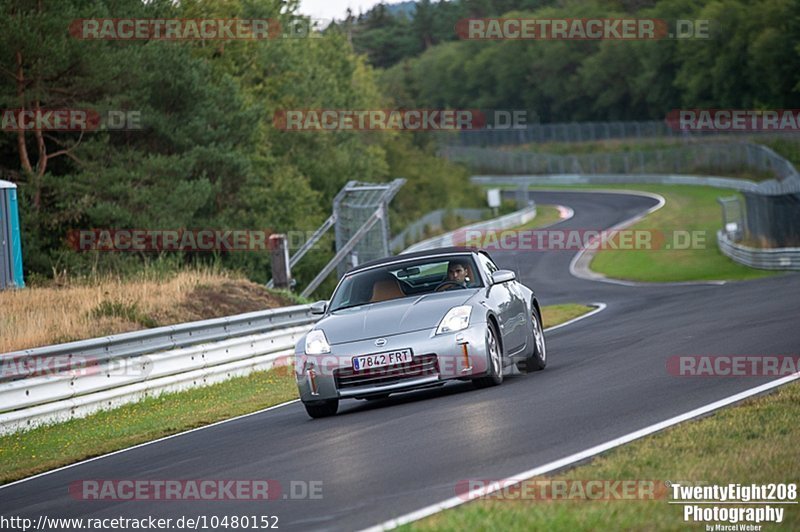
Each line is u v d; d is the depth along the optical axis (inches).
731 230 5334.6
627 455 754.2
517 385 1253.7
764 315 1857.8
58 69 3676.2
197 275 2711.6
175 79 4308.6
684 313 2201.0
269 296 2714.1
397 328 1222.9
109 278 2839.6
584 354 1608.0
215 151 4288.9
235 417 1428.4
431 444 895.1
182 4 5826.8
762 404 923.4
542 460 775.7
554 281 4854.8
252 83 6461.6
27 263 3678.6
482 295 1291.8
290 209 5393.7
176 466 1015.0
